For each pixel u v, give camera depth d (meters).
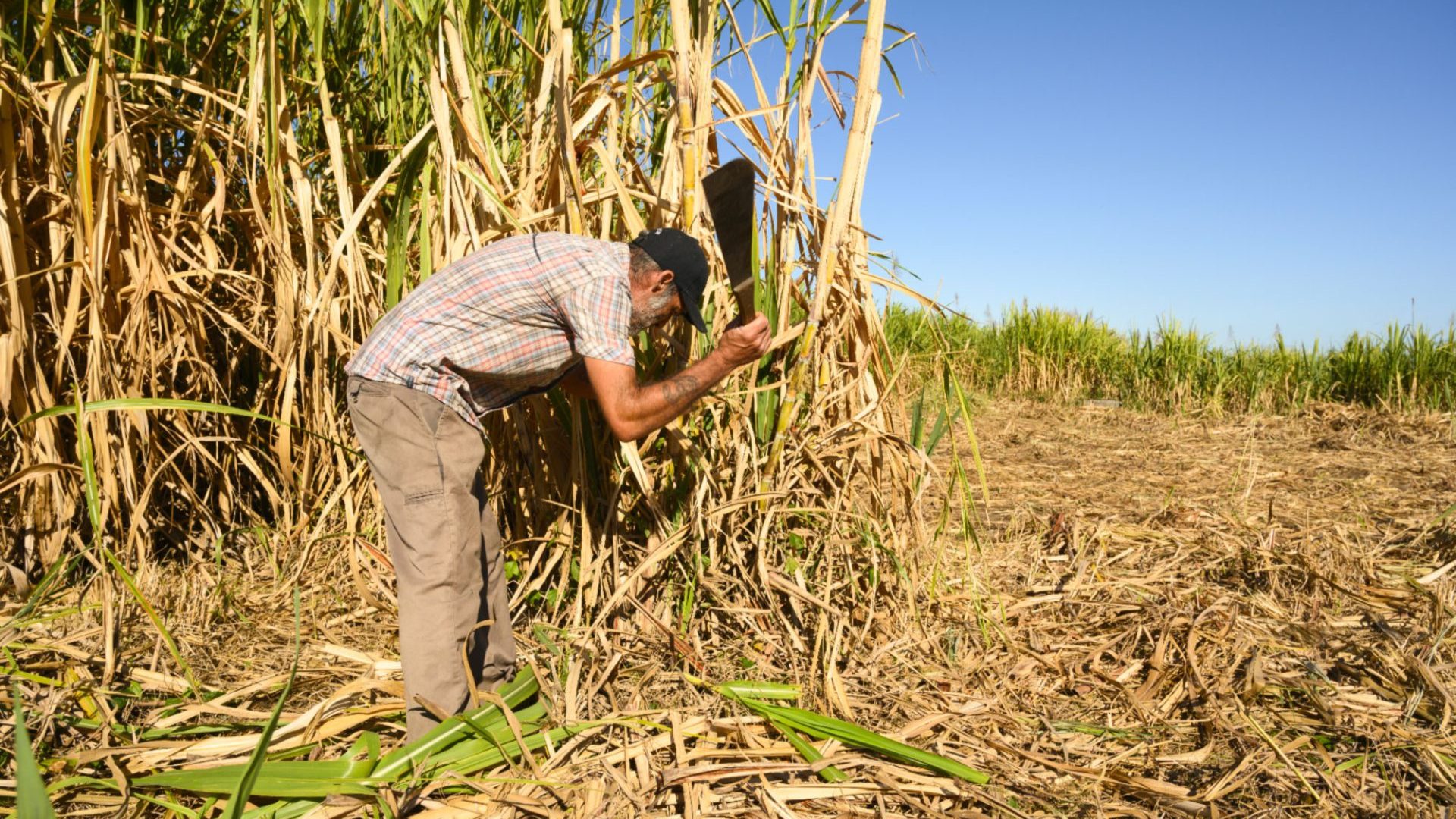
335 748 2.08
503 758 1.97
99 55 2.66
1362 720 2.31
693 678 2.36
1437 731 2.26
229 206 3.37
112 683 2.26
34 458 2.87
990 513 4.70
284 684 2.34
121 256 2.93
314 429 3.11
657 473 2.77
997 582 3.46
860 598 2.79
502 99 3.19
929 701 2.39
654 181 2.77
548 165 2.69
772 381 2.73
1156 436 8.12
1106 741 2.23
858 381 2.80
